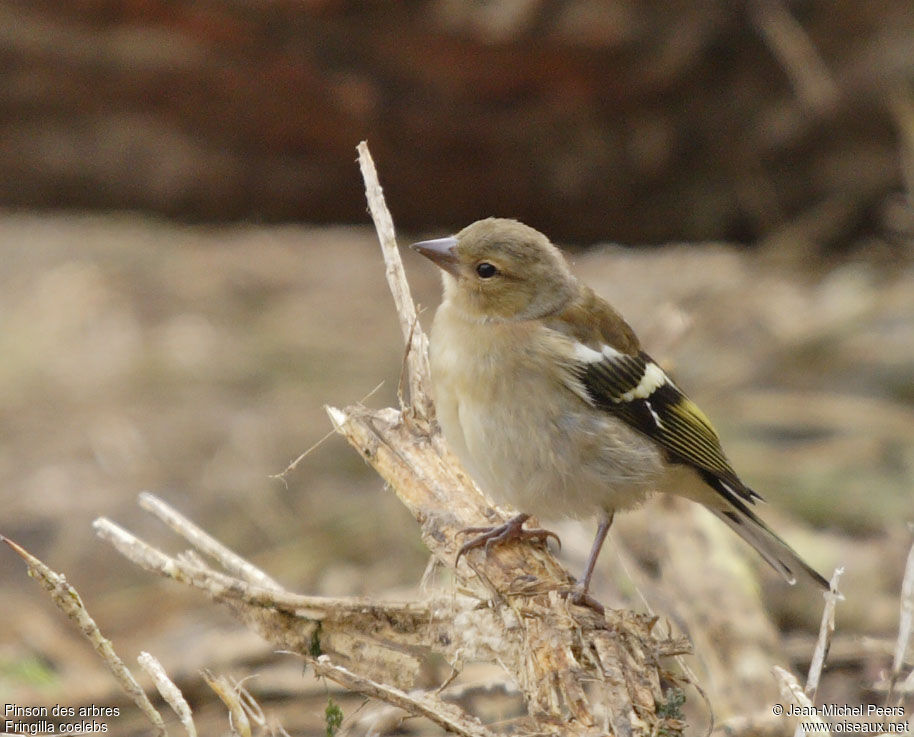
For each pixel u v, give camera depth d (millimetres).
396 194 14727
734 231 15148
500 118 13656
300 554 10695
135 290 16062
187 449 12430
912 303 13578
